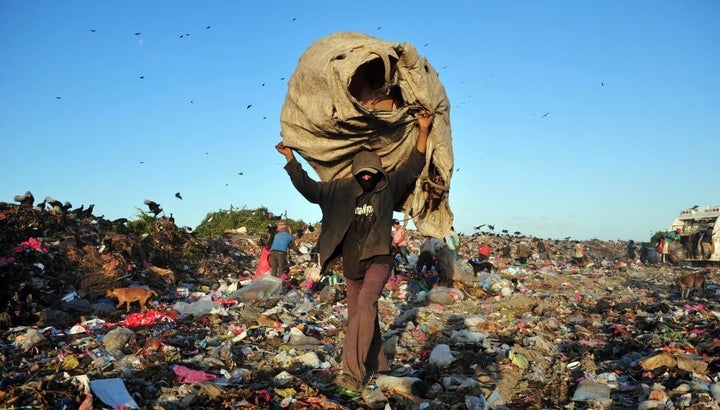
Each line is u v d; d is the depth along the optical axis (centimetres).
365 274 479
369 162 457
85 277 997
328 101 421
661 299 1229
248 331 746
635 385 523
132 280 1098
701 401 455
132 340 650
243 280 1335
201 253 1512
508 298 1083
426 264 1236
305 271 1378
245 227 2061
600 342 719
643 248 2714
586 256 2377
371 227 473
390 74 419
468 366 587
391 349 668
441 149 489
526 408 468
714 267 2344
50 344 645
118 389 446
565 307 1062
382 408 454
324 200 491
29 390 439
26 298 830
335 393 487
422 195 512
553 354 670
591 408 460
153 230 1459
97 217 1458
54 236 1201
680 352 620
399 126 450
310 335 750
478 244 2628
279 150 488
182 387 470
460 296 1098
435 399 479
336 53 412
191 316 848
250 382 514
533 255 2512
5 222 1126
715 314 962
